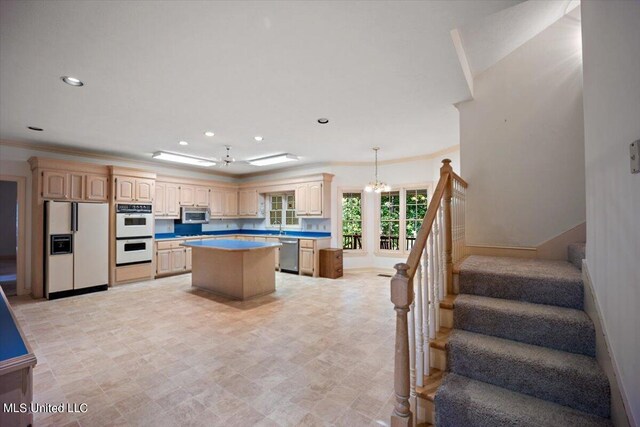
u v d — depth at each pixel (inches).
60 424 67.5
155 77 95.3
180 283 212.1
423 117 136.1
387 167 246.1
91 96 109.7
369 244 255.6
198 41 76.3
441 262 77.1
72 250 177.5
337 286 204.5
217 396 78.5
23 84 99.6
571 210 99.7
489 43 96.9
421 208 232.5
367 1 62.6
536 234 105.0
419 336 62.1
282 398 77.7
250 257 173.2
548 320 63.2
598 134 57.2
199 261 195.0
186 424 67.9
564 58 101.2
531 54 106.3
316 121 141.3
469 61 104.5
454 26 71.4
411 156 228.1
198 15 66.2
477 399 56.1
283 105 120.7
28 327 127.4
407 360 53.5
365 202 254.2
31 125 143.8
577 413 52.2
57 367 93.4
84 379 86.6
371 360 98.7
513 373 59.0
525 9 83.7
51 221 169.5
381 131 158.7
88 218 183.6
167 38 74.8
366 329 126.1
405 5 64.0
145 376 88.3
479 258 104.1
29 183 179.2
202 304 161.6
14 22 67.4
